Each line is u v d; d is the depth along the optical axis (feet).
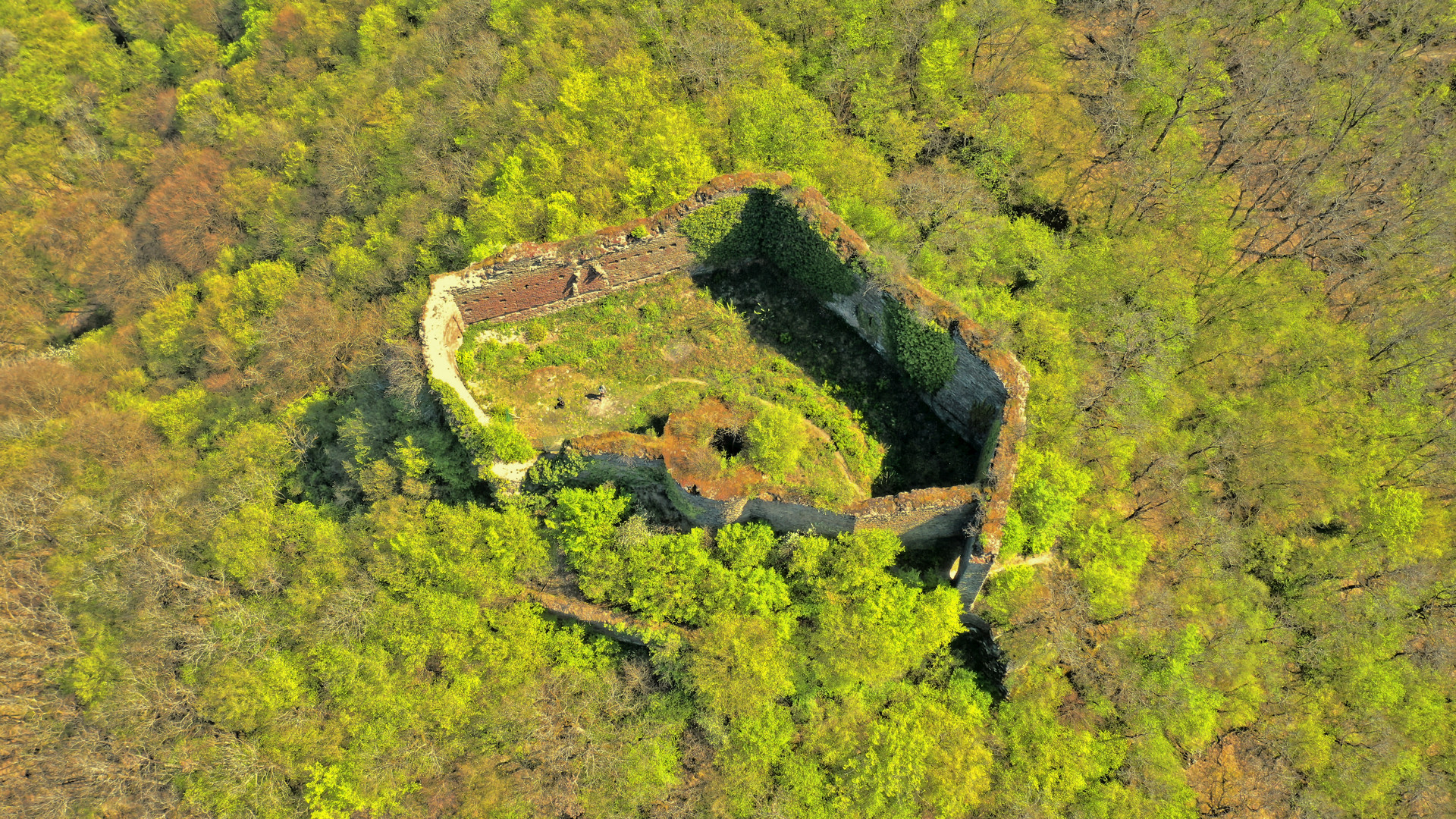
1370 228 103.09
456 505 87.61
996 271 88.94
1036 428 78.59
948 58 98.02
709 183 86.02
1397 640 88.94
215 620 90.33
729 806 80.02
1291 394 94.17
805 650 78.33
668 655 80.38
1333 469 91.66
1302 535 92.38
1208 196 101.09
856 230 85.97
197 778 86.43
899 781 77.15
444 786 82.12
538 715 81.10
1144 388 84.99
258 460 98.73
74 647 96.99
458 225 98.32
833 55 101.30
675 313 92.53
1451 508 95.50
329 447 96.99
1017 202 99.30
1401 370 97.81
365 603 86.02
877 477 81.56
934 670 82.28
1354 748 85.30
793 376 87.51
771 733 80.28
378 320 99.04
